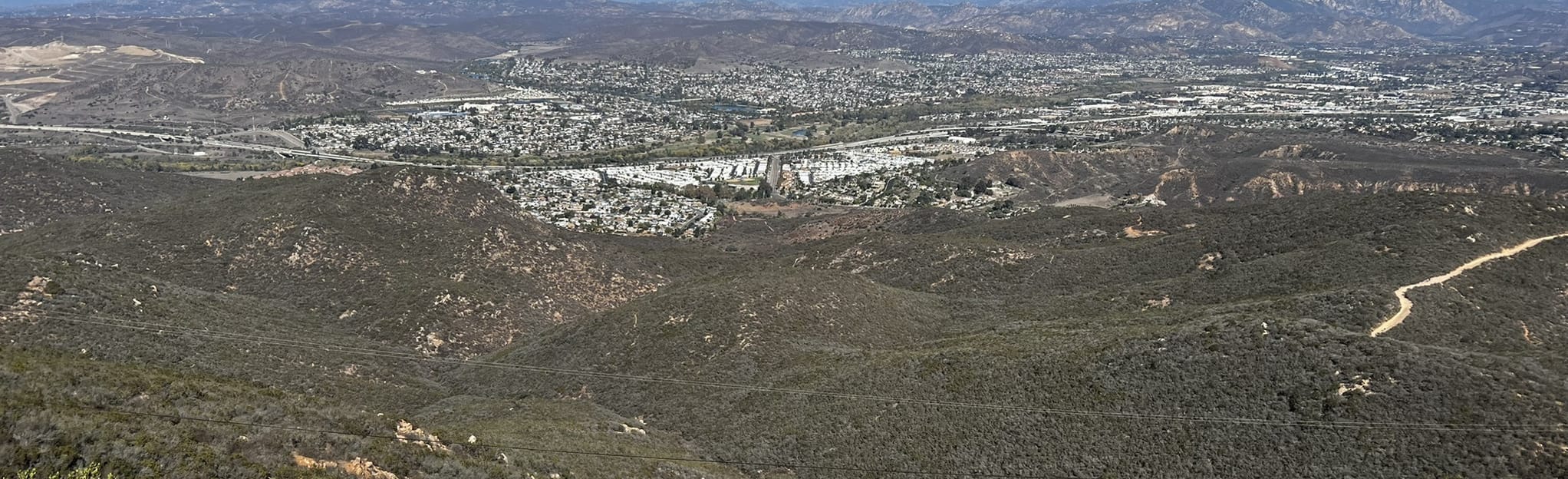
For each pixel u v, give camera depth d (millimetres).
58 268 98500
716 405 82875
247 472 48125
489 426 72188
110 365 60594
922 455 69062
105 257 122812
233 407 56219
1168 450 65000
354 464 52906
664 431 79125
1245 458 62562
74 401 51469
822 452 71750
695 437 78000
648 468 66250
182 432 50219
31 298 87125
